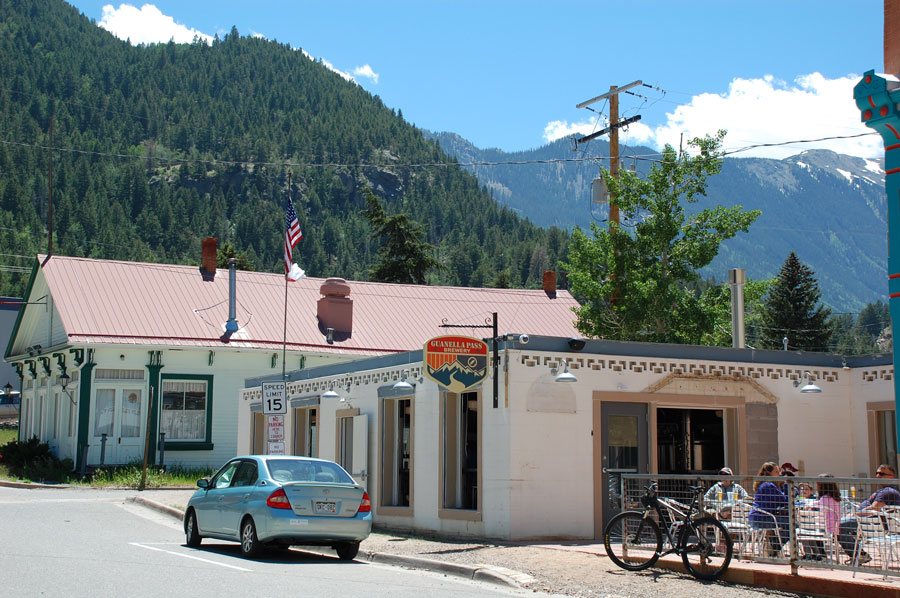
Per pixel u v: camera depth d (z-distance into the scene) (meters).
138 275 36.78
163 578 11.27
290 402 23.55
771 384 18.12
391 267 69.56
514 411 15.87
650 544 12.78
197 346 33.91
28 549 13.90
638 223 28.58
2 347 63.53
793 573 11.09
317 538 13.95
